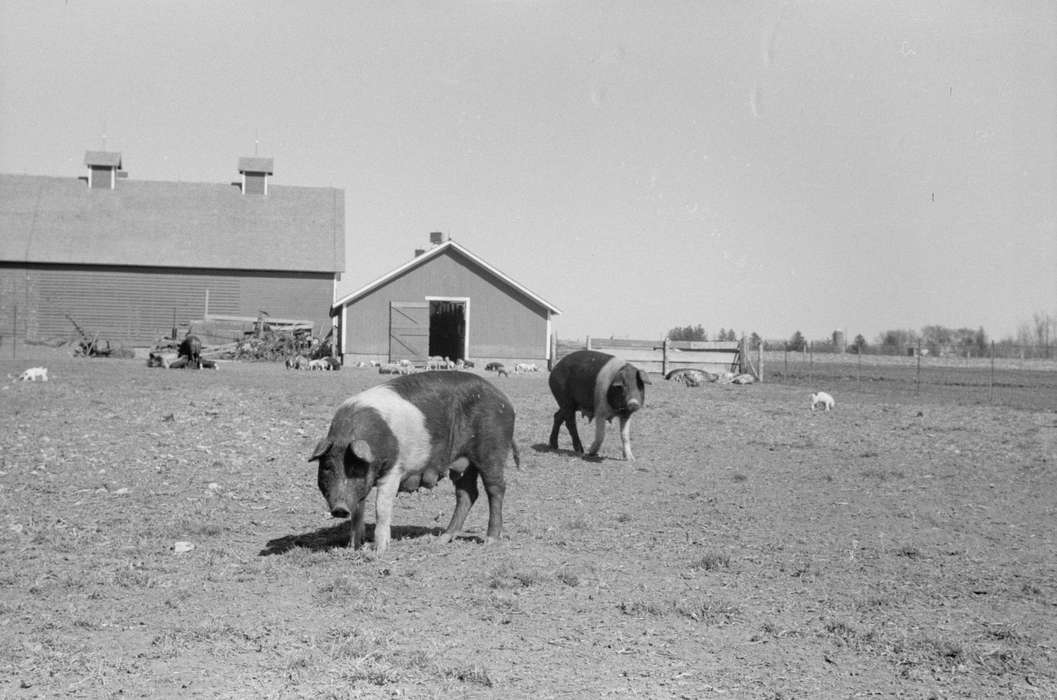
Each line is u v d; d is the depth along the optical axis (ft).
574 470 50.88
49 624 24.22
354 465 30.89
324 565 30.55
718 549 34.32
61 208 176.76
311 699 19.71
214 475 46.37
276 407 71.92
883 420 78.28
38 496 40.96
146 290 169.58
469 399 33.71
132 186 185.47
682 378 135.23
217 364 133.39
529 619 25.43
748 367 143.23
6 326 165.99
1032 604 27.81
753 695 20.58
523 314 155.84
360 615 25.45
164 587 27.94
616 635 24.25
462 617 25.45
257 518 38.40
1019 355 243.60
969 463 55.36
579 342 158.81
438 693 20.12
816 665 22.45
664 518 39.78
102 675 20.86
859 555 33.78
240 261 171.32
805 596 28.27
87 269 167.94
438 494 43.98
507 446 34.71
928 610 27.07
